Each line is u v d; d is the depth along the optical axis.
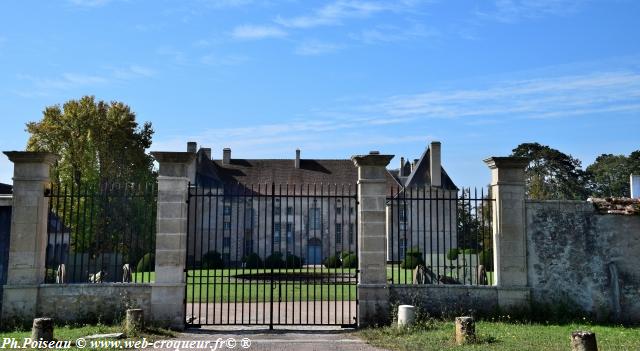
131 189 13.38
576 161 62.94
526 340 9.30
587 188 63.53
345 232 51.38
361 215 11.73
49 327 9.28
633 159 65.12
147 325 11.20
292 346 9.57
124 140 39.09
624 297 11.80
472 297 11.69
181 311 11.34
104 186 14.77
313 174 56.88
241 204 50.97
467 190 12.23
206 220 49.12
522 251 11.79
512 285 11.67
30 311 11.27
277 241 50.66
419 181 48.06
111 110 39.22
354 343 9.85
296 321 12.88
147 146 41.19
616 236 11.97
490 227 13.71
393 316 11.38
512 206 11.88
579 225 11.98
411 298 11.64
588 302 11.78
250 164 57.78
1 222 12.16
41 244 11.60
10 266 11.35
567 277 11.82
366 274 11.60
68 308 11.39
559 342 9.13
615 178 65.81
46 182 11.79
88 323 11.34
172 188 11.60
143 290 11.45
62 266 13.35
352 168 57.72
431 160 47.62
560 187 60.97
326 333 10.98
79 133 37.84
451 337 9.68
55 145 37.53
